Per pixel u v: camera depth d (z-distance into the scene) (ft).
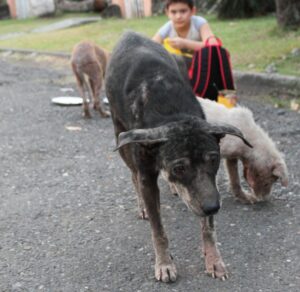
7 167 7.67
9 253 5.36
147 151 4.42
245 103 9.87
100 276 4.90
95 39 17.25
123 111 5.32
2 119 10.07
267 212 5.98
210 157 4.15
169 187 6.62
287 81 10.00
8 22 27.35
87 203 6.41
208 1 19.93
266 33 14.07
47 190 6.83
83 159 7.86
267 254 5.12
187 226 5.72
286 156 7.39
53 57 15.93
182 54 8.01
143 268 4.99
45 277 4.92
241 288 4.61
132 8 22.85
